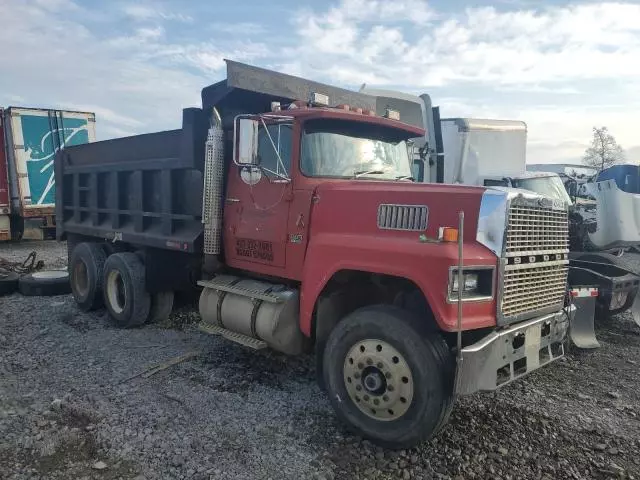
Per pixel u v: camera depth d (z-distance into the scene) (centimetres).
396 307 389
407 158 558
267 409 442
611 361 594
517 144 1227
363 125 511
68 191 881
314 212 457
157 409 435
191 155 566
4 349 586
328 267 424
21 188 1516
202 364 547
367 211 420
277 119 486
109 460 359
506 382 378
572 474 356
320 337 441
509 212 372
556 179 1085
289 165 477
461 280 344
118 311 698
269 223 498
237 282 537
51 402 447
